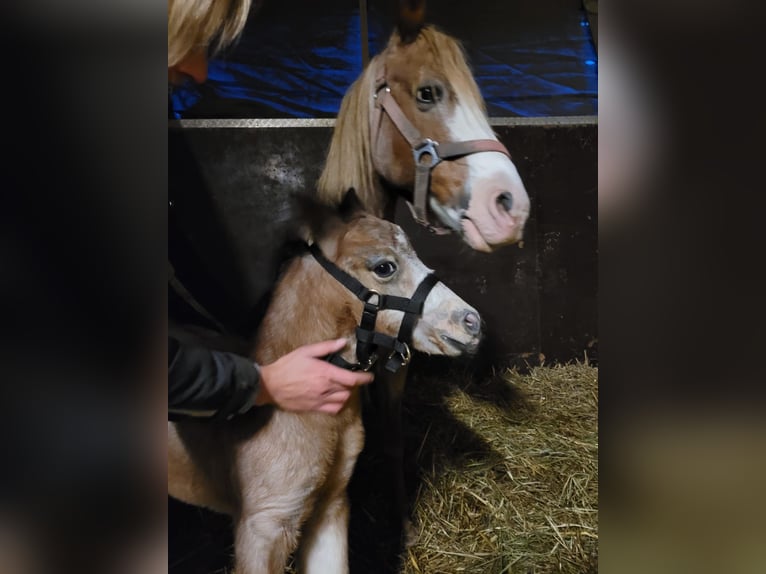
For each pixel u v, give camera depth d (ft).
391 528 3.92
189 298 3.14
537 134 4.54
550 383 4.68
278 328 3.03
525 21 4.39
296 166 3.91
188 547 3.55
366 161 3.65
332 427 3.02
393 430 3.94
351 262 3.04
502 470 4.23
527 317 4.73
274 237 3.29
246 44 3.93
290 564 3.52
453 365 4.72
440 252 4.46
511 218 3.52
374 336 3.07
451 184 3.51
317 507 3.22
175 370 2.41
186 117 3.83
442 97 3.51
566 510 4.03
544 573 3.75
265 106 3.93
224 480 2.98
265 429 2.89
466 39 4.35
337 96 4.07
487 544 3.90
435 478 4.19
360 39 4.09
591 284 4.76
